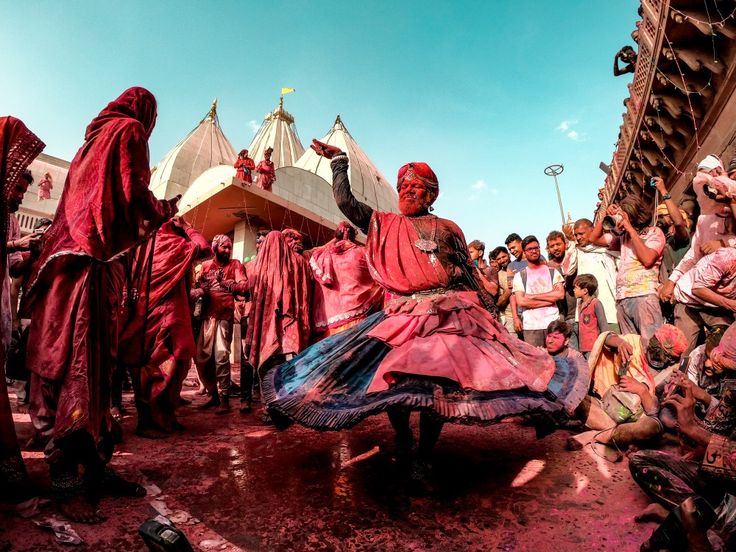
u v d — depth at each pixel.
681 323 4.54
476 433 3.99
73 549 1.93
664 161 11.66
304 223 13.87
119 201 2.48
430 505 2.53
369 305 5.52
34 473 2.67
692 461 2.14
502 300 6.86
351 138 25.50
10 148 2.51
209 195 12.09
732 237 4.11
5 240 2.53
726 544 1.85
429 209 3.44
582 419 3.63
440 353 2.55
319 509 2.45
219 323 5.04
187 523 2.24
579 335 5.21
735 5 7.88
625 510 2.47
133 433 3.85
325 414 2.45
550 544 2.14
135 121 2.57
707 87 9.29
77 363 2.27
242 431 4.08
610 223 5.06
